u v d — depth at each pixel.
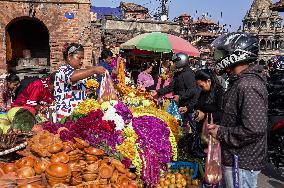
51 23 13.99
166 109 7.82
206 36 42.78
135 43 12.28
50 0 13.87
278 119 6.44
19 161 3.39
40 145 3.46
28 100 5.58
